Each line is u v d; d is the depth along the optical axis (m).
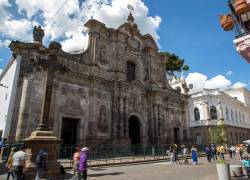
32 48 24.64
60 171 14.37
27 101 22.91
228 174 10.62
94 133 27.69
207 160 27.95
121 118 31.27
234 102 59.88
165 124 38.88
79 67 29.02
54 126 24.34
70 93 26.95
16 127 21.81
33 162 13.13
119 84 32.72
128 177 13.91
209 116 51.19
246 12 8.27
